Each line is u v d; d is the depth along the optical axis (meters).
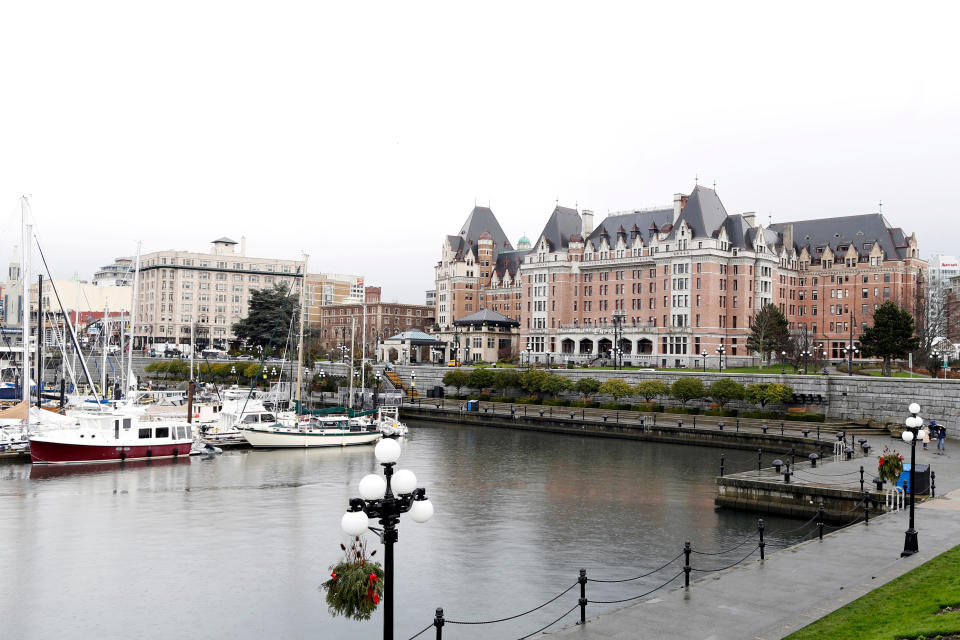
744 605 26.44
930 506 42.16
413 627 33.19
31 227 87.81
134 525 49.84
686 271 158.25
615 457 81.25
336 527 49.81
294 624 33.56
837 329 175.38
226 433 85.88
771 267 165.25
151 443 74.75
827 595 27.27
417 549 44.91
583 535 48.09
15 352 135.12
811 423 94.56
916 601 25.00
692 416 105.62
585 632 24.12
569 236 189.62
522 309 191.88
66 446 70.12
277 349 183.50
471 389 142.25
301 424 89.00
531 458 80.31
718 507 55.41
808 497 50.59
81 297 125.75
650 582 38.81
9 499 56.78
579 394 123.69
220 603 36.00
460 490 62.62
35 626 33.22
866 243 173.50
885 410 90.62
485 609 35.28
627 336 166.12
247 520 51.53
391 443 18.92
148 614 34.62
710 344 153.75
